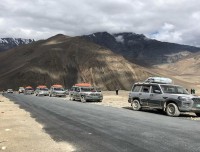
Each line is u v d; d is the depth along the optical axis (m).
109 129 11.98
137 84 21.50
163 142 9.30
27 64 142.25
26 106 25.52
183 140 9.60
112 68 144.88
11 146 9.13
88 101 33.34
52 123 14.12
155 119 15.45
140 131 11.42
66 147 8.89
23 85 127.44
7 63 170.50
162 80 21.03
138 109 20.84
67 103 29.83
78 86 34.19
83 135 10.75
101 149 8.48
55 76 136.88
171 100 18.14
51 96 50.06
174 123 13.77
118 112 19.42
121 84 139.00
